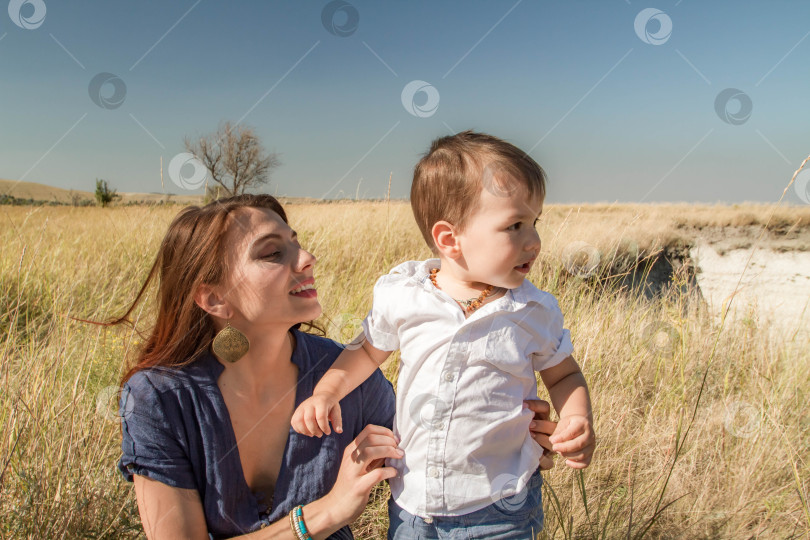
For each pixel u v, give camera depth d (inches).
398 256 203.6
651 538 80.7
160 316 59.3
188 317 58.0
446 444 56.4
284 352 62.0
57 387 96.7
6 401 90.4
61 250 214.5
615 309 146.9
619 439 100.7
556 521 79.0
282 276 55.4
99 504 75.5
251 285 54.7
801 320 161.2
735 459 97.1
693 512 85.0
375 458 56.8
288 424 61.4
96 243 231.6
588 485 88.8
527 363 59.2
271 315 56.0
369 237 216.4
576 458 56.6
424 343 59.2
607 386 114.5
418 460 57.8
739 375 127.0
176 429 55.3
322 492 60.2
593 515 82.4
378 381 70.0
